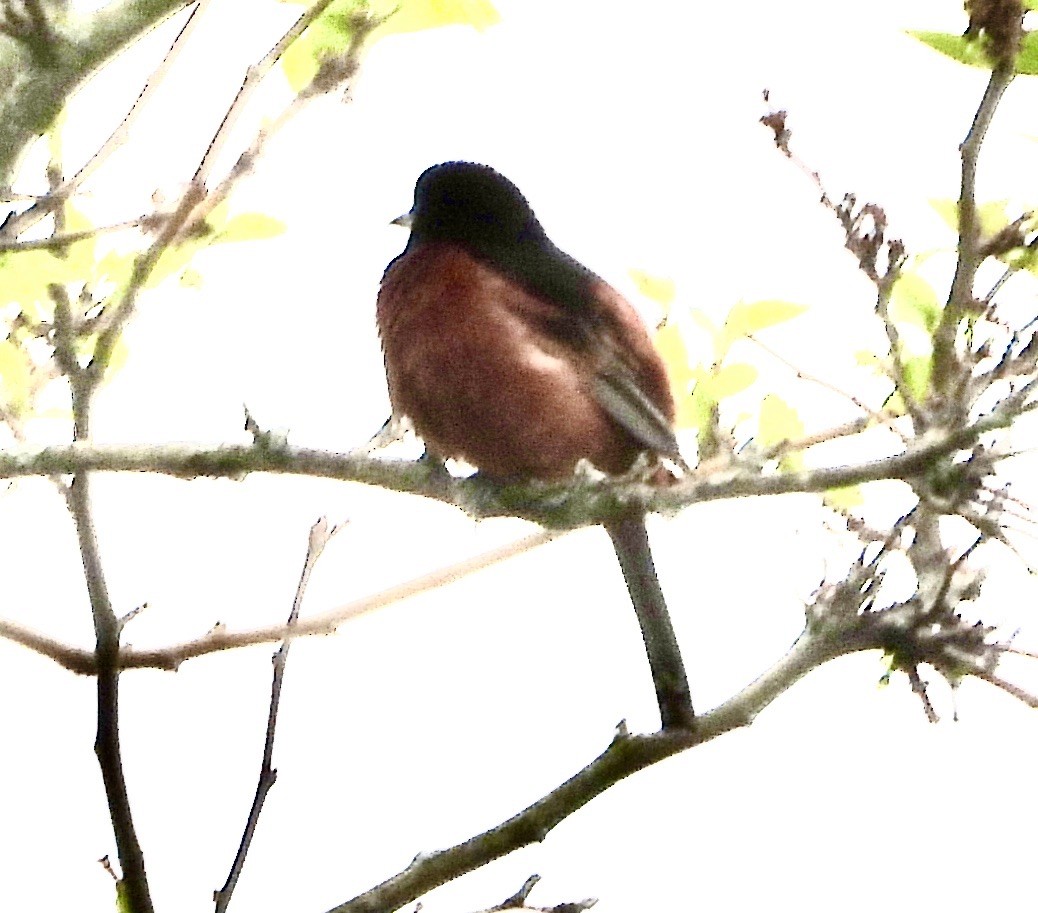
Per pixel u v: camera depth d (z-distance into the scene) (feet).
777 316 23.50
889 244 18.78
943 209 21.58
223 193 19.66
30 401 21.63
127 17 20.40
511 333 25.21
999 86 18.34
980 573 19.20
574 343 25.22
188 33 19.81
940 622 19.08
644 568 23.84
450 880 19.61
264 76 19.75
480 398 25.22
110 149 19.22
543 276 26.21
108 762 20.01
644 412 24.40
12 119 19.99
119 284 21.08
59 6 20.35
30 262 18.22
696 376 23.93
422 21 21.76
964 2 18.66
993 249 18.51
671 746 19.49
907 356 21.26
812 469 18.15
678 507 20.04
